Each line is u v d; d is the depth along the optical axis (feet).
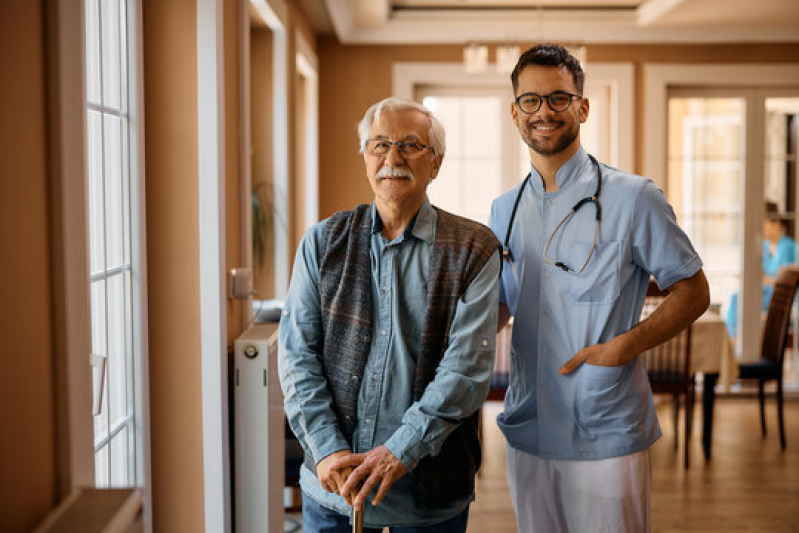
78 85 4.24
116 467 6.84
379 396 5.46
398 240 5.49
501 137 19.47
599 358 6.14
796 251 19.10
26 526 3.70
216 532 7.73
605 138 19.34
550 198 6.48
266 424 7.87
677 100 19.07
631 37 18.22
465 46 18.76
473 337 5.35
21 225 3.67
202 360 7.66
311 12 16.03
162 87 7.52
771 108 19.03
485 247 5.56
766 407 18.43
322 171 18.97
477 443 5.83
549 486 6.54
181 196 7.59
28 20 3.78
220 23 7.60
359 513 5.09
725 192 19.12
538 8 18.08
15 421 3.59
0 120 3.46
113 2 6.77
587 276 6.25
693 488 12.97
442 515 5.55
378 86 18.83
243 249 8.87
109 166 6.70
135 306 7.13
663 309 6.23
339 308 5.52
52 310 4.02
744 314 19.25
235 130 8.62
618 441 6.24
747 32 18.04
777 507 12.13
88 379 4.36
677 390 13.80
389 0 17.49
